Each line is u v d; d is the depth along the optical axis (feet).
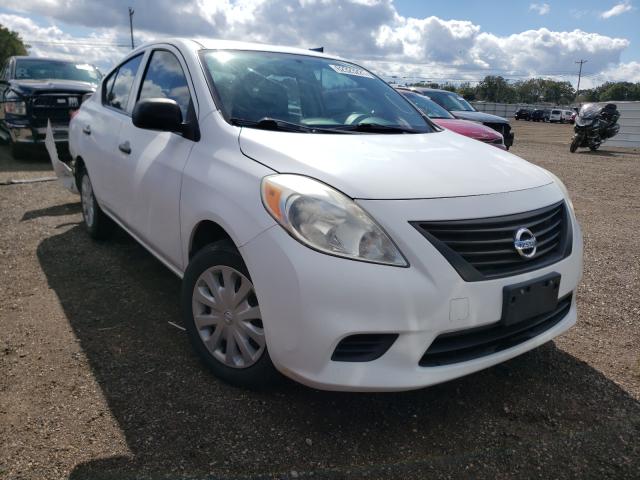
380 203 7.20
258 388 8.32
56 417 7.78
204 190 8.63
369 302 6.81
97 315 11.07
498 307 7.39
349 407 8.27
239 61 10.85
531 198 8.27
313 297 6.88
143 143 11.10
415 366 7.04
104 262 14.10
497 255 7.52
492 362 7.63
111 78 14.96
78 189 16.55
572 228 8.93
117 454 7.07
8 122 29.96
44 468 6.80
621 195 27.37
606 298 12.97
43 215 18.69
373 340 7.08
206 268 8.63
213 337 8.71
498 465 7.16
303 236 7.04
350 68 12.62
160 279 13.05
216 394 8.42
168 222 9.81
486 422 8.06
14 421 7.66
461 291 7.10
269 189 7.57
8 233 16.49
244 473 6.82
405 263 6.97
